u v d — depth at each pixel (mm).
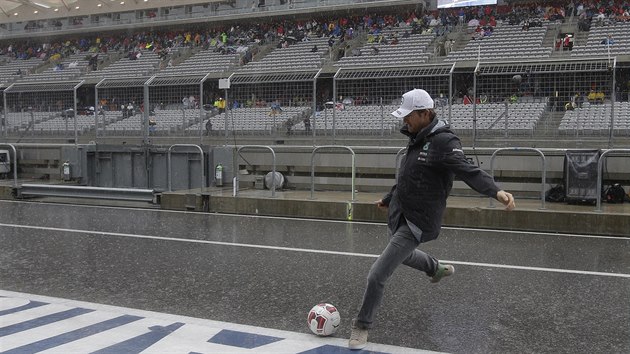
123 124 17359
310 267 7926
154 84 16938
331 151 15281
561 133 13273
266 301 6359
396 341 5113
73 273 7660
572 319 5707
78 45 42188
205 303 6289
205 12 39156
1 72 39719
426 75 14102
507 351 4891
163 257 8602
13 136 19062
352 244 9594
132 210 14055
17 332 5301
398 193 4949
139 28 40156
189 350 4855
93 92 17953
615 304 6191
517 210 10938
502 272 7594
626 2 28984
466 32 29719
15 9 44938
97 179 17531
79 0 42438
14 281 7270
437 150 4656
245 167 16156
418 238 4852
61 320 5660
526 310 5988
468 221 11266
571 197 11703
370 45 29875
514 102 13617
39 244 9664
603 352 4871
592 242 9719
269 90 15961
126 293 6699
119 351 4824
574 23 27859
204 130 16531
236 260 8375
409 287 6852
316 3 35344
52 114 18219
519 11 30484
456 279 7227
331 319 5227
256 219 12508
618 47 23766
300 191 15117
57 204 15344
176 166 16234
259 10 37000
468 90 14094
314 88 15156
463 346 5000
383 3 33125
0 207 14742
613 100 12445
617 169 12555
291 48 32281
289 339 5148
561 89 13289
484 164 13695
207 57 33594
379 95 14805
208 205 13680
